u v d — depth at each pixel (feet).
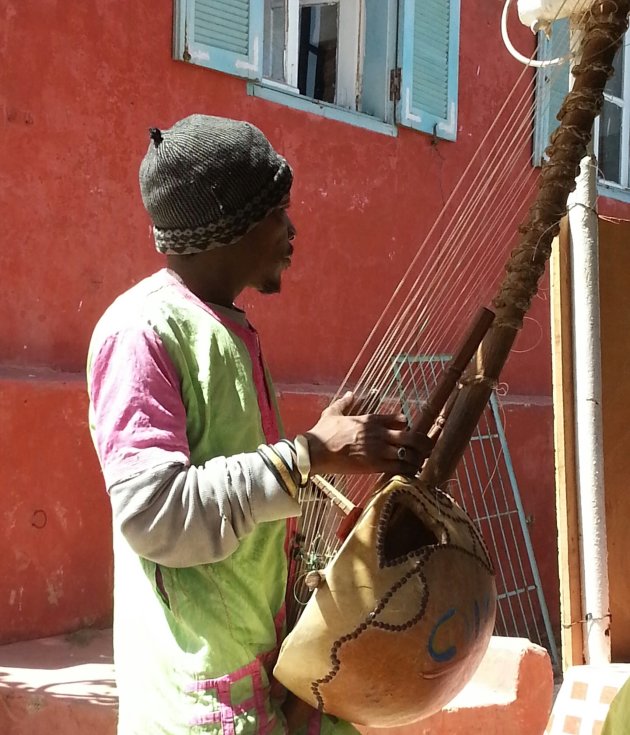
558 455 10.30
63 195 14.60
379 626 4.42
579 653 10.09
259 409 5.15
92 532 14.35
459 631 4.55
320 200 18.30
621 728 4.93
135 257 15.48
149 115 15.64
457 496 19.49
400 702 4.58
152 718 4.73
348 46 19.79
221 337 4.88
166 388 4.58
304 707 4.99
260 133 5.04
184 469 4.44
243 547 4.82
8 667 12.27
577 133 5.14
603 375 10.57
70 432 14.05
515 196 9.29
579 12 7.10
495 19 21.59
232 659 4.71
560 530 10.26
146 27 15.55
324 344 18.38
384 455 4.51
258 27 16.93
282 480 4.43
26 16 14.15
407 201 19.89
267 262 5.12
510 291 5.04
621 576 10.52
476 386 4.92
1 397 13.30
